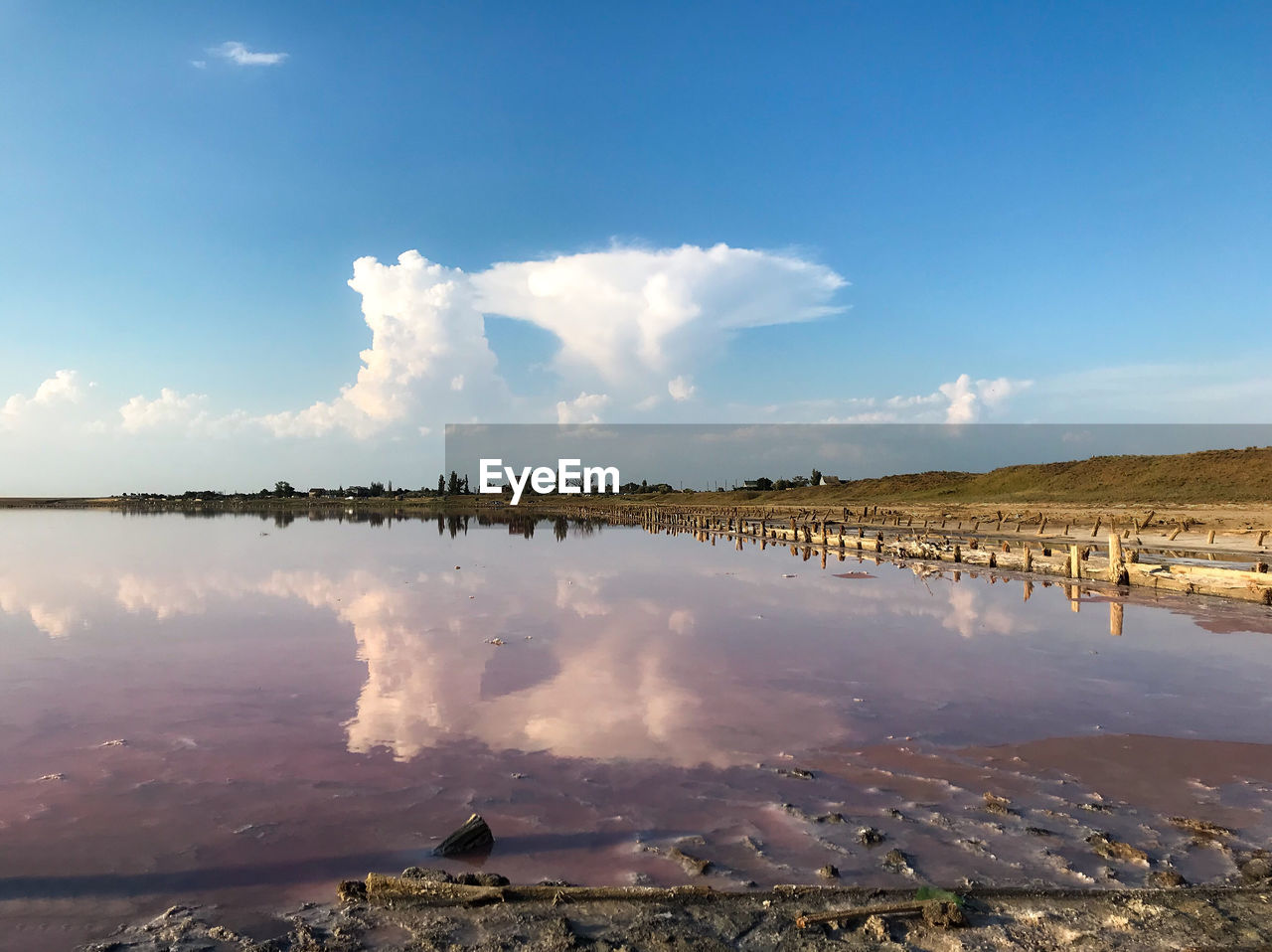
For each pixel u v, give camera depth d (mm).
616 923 4516
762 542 40062
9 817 6160
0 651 12398
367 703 9438
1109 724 8555
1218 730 8352
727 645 12867
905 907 4590
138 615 15984
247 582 21781
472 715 8906
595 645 12836
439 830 5957
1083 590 19656
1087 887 4977
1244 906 4656
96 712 9078
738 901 4758
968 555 26453
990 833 5836
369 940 4379
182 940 4387
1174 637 13461
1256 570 17750
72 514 104375
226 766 7301
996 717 8828
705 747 7844
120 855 5523
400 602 17859
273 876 5207
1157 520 44000
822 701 9508
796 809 6297
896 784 6863
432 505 134750
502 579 22734
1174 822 6027
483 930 4461
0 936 4426
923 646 12789
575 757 7555
